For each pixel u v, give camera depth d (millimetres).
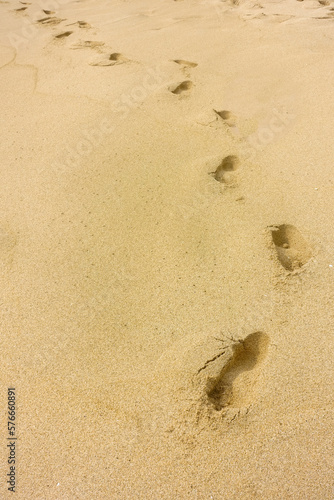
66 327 1834
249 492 1336
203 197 2410
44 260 2145
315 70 3586
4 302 1960
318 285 1896
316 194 2354
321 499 1312
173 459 1418
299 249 2094
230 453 1417
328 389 1553
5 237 2291
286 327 1747
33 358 1737
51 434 1516
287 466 1379
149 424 1505
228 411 1513
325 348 1670
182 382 1588
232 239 2139
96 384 1631
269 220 2223
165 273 2014
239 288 1906
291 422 1476
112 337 1776
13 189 2617
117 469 1412
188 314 1827
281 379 1589
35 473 1433
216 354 1657
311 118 3000
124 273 2039
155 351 1708
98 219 2348
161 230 2240
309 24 4457
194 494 1343
